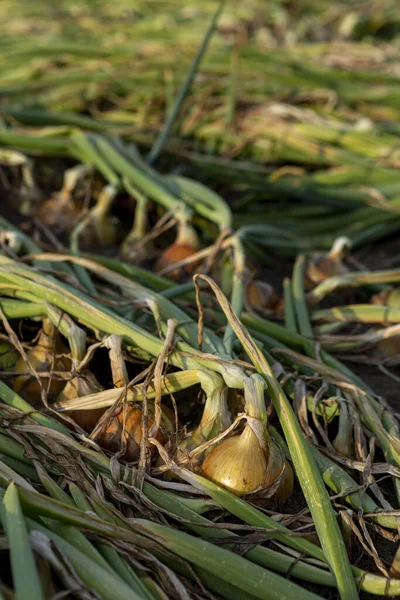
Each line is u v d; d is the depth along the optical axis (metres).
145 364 1.07
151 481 0.94
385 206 1.59
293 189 1.67
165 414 1.00
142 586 0.84
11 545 0.79
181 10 2.83
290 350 1.10
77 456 0.94
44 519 0.86
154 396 0.98
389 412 1.05
